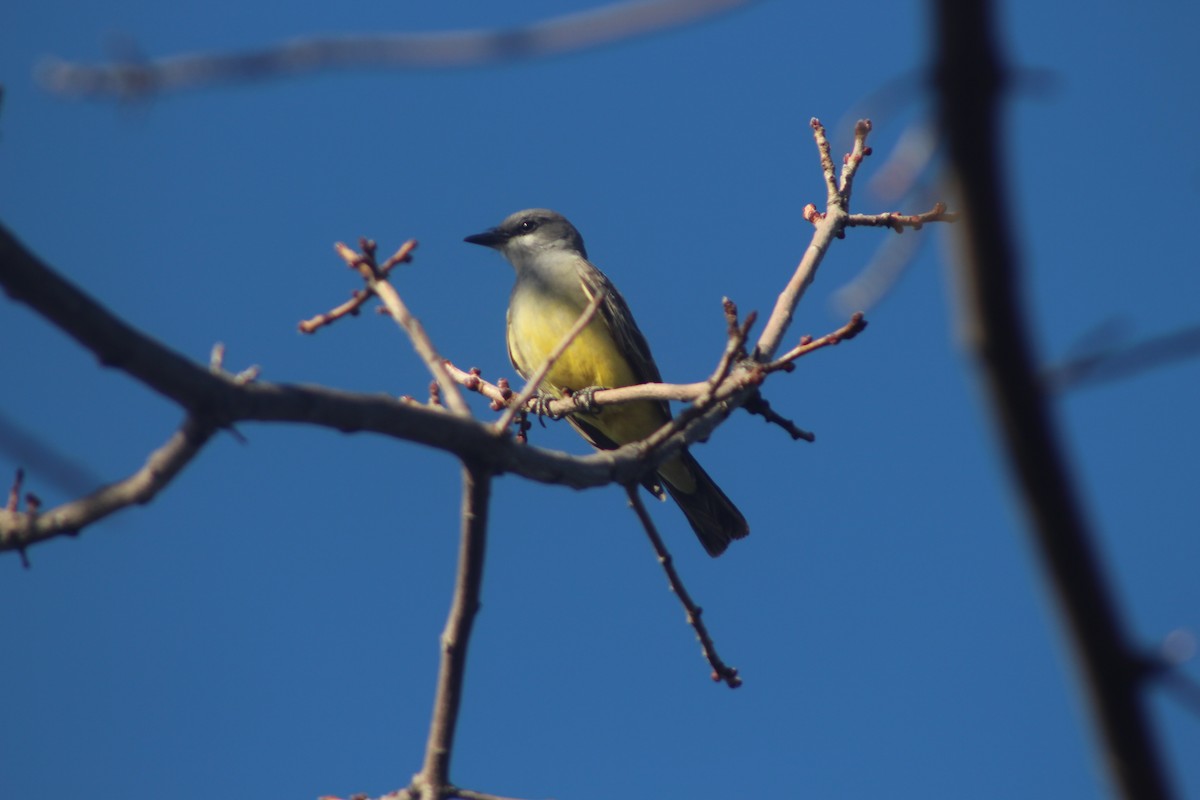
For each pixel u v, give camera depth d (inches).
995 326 145.9
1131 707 156.2
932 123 145.4
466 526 327.0
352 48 208.2
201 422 275.4
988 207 142.9
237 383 275.7
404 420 304.0
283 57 208.5
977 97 140.4
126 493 288.8
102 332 252.8
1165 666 154.9
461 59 204.5
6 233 240.1
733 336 372.2
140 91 211.0
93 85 211.9
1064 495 149.7
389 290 368.5
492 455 320.8
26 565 297.9
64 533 294.8
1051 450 148.8
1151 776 156.8
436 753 346.3
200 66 211.3
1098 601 152.5
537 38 201.8
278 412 282.2
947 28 140.3
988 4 139.2
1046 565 153.5
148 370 260.5
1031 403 147.6
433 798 346.3
